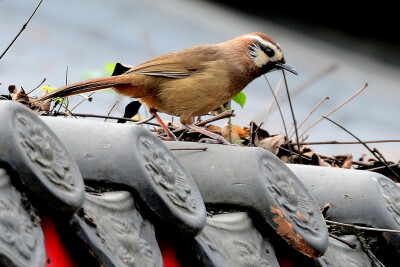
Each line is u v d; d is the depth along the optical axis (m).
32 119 4.66
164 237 5.68
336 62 19.44
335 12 20.58
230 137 10.09
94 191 5.37
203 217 5.72
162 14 17.52
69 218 4.64
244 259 6.16
